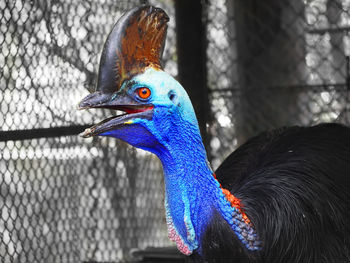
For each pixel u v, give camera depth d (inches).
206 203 133.8
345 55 265.1
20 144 176.1
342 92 255.1
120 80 126.7
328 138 177.8
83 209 211.0
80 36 198.5
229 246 135.9
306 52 271.7
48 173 197.9
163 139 129.6
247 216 145.0
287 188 154.1
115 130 126.5
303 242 148.0
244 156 183.0
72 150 197.2
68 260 193.9
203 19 249.0
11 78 179.8
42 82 182.2
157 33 132.1
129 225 233.0
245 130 260.2
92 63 200.8
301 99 263.0
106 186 219.9
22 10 176.4
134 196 233.6
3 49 178.5
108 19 212.2
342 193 163.0
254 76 267.3
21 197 175.5
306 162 164.4
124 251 230.8
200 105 236.5
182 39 235.3
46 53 184.2
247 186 158.6
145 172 237.6
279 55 269.6
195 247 134.1
